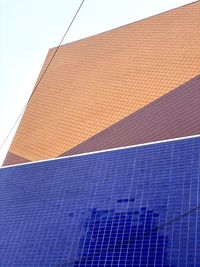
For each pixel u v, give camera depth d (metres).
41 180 20.06
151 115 21.42
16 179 21.39
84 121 24.72
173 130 19.58
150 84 23.59
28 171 21.31
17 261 16.75
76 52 31.94
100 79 27.22
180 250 12.95
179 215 13.95
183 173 15.24
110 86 25.95
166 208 14.51
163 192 15.12
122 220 15.31
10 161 25.98
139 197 15.65
